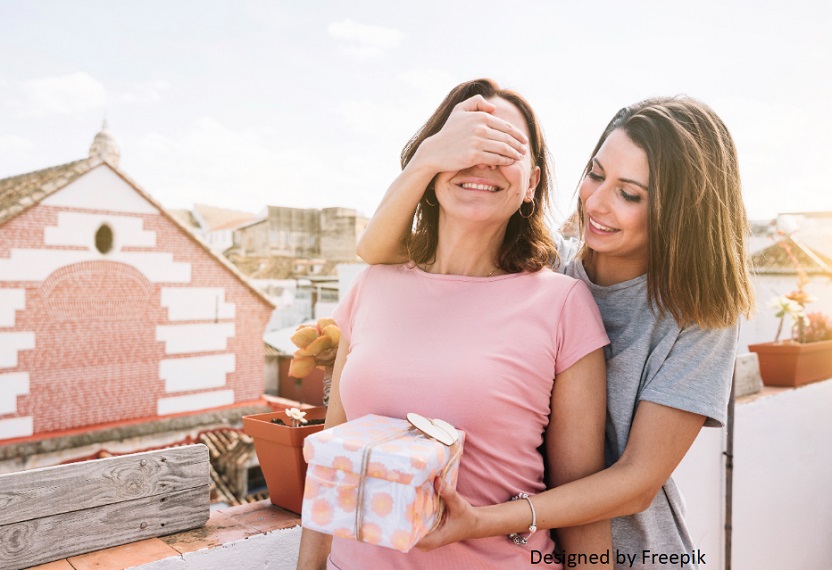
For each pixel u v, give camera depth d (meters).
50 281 7.92
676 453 0.92
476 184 0.92
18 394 7.58
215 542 1.10
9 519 0.96
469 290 0.96
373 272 1.09
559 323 0.90
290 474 1.23
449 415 0.86
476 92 1.02
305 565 1.04
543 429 0.93
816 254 6.58
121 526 1.07
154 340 8.84
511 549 0.88
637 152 0.94
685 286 0.92
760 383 2.43
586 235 1.03
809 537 2.67
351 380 0.95
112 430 8.10
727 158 0.96
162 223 8.97
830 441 2.79
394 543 0.67
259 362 10.00
